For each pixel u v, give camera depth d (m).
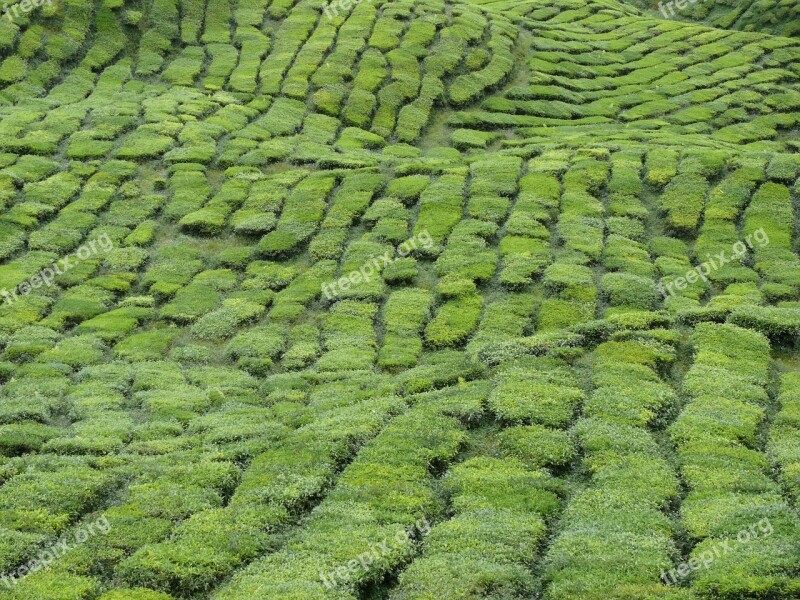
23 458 27.81
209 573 22.16
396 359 35.41
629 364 32.88
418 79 68.44
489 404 30.84
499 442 28.86
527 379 32.25
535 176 51.38
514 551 22.38
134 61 69.25
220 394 33.16
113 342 37.91
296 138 58.72
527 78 73.88
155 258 45.16
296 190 50.72
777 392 31.41
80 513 25.31
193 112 60.75
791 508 23.58
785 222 44.28
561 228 45.22
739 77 78.19
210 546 23.23
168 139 56.50
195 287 42.28
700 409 29.62
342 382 33.53
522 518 23.95
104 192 50.00
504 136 63.56
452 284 40.75
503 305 39.09
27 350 36.03
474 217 47.00
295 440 28.86
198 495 25.88
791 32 95.62
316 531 23.88
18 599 20.58
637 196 48.88
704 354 33.59
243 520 24.52
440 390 32.47
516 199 49.12
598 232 44.81
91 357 36.06
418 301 40.00
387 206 48.59
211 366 36.41
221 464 27.61
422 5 81.12
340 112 63.56
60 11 69.88
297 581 21.27
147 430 30.05
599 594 19.86
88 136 55.78
